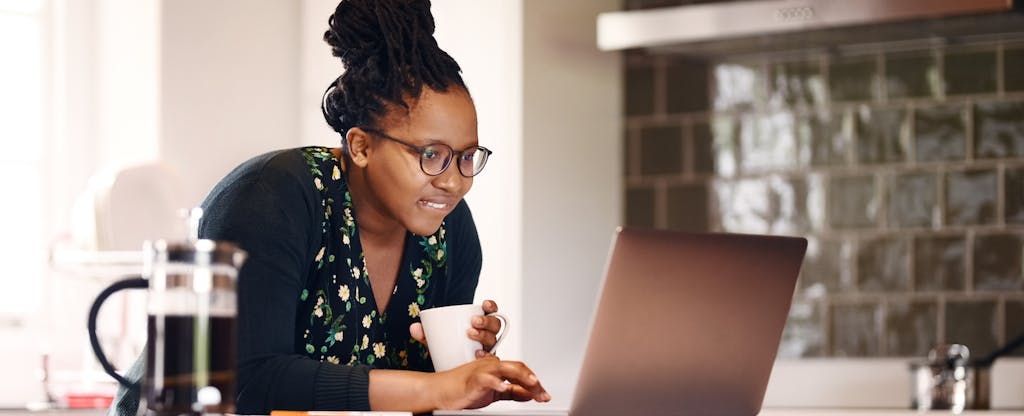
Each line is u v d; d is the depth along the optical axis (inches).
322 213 68.4
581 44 151.6
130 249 115.9
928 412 114.0
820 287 151.7
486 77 144.1
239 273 63.9
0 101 153.0
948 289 146.9
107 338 130.6
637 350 61.3
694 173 157.1
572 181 149.6
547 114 146.0
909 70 148.9
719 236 62.0
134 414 67.7
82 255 115.3
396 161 67.7
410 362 73.9
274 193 66.1
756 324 65.4
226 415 48.7
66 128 152.5
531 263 142.9
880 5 127.8
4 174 152.5
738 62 155.9
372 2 68.0
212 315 48.3
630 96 159.8
